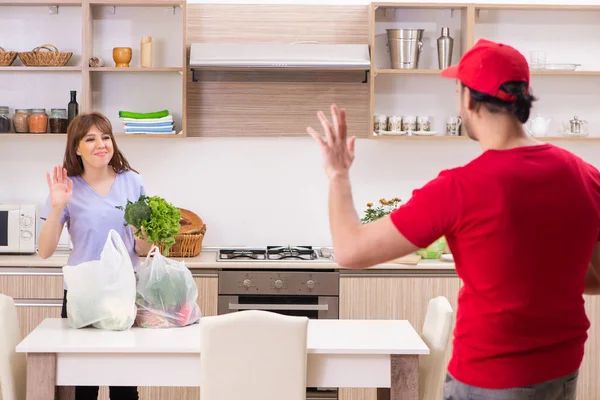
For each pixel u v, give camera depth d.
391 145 5.07
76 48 4.97
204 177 5.05
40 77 4.97
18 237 4.64
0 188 5.03
